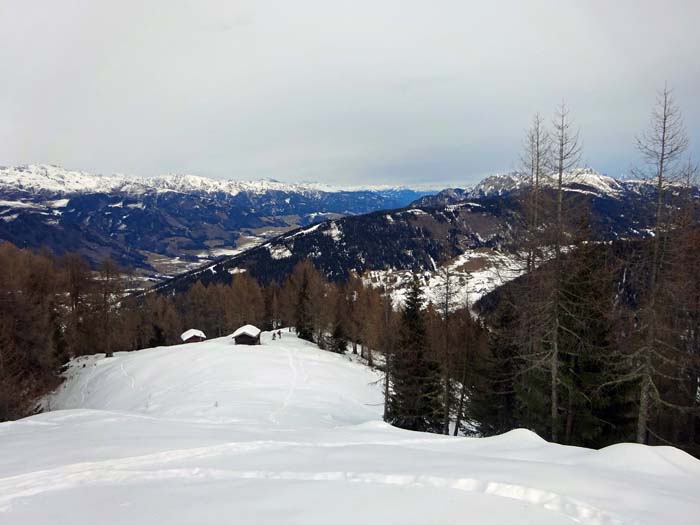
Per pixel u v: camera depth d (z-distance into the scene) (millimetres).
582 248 15133
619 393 16094
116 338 53938
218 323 75812
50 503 6746
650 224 13352
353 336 57656
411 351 24734
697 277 12820
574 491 6582
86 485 7555
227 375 34625
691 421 18281
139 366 39875
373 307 48812
